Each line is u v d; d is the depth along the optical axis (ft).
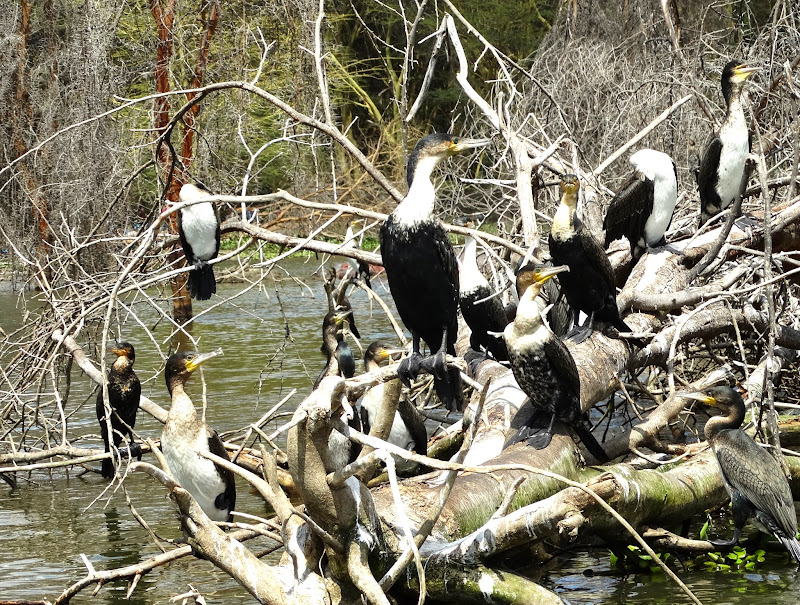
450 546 16.21
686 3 48.03
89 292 29.04
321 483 14.64
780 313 26.66
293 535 15.14
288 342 49.67
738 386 26.71
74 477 28.45
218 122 47.14
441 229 18.79
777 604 17.97
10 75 56.34
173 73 52.11
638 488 19.60
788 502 19.26
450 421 28.94
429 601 16.71
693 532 22.62
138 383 24.59
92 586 19.76
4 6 57.11
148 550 21.81
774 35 31.94
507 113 30.07
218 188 42.04
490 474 18.15
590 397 20.84
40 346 26.78
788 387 31.01
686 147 37.73
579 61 43.37
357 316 59.11
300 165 47.55
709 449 22.72
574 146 30.96
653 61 41.01
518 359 18.90
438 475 18.35
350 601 15.49
